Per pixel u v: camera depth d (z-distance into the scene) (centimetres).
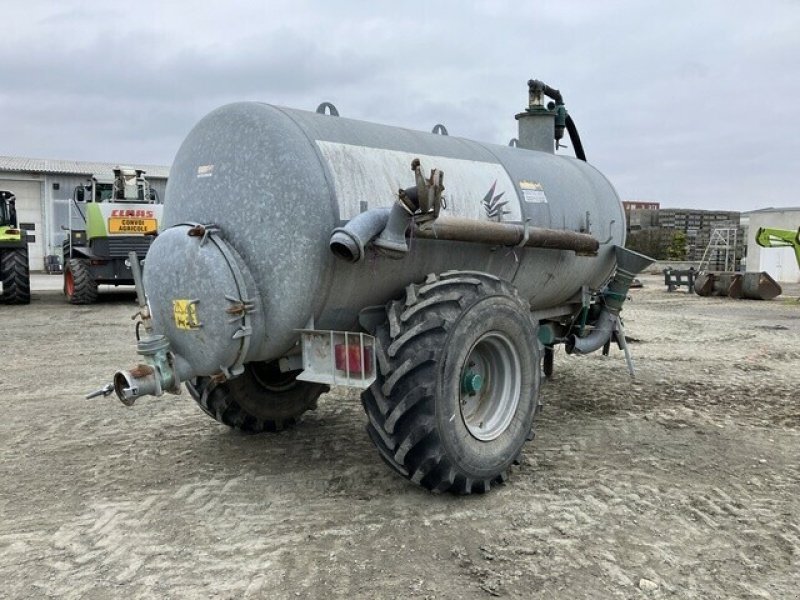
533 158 506
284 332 348
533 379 392
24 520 342
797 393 606
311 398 483
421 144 416
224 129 360
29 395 609
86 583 282
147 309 366
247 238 344
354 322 376
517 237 411
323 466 411
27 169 3141
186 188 371
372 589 275
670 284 1816
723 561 299
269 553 304
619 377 670
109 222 1337
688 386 632
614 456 433
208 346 340
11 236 1360
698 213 3328
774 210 2508
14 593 275
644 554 304
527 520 336
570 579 283
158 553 306
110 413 542
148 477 399
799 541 318
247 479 392
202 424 504
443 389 333
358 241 318
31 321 1123
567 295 536
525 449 445
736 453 441
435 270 393
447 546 310
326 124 369
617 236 561
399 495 366
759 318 1192
